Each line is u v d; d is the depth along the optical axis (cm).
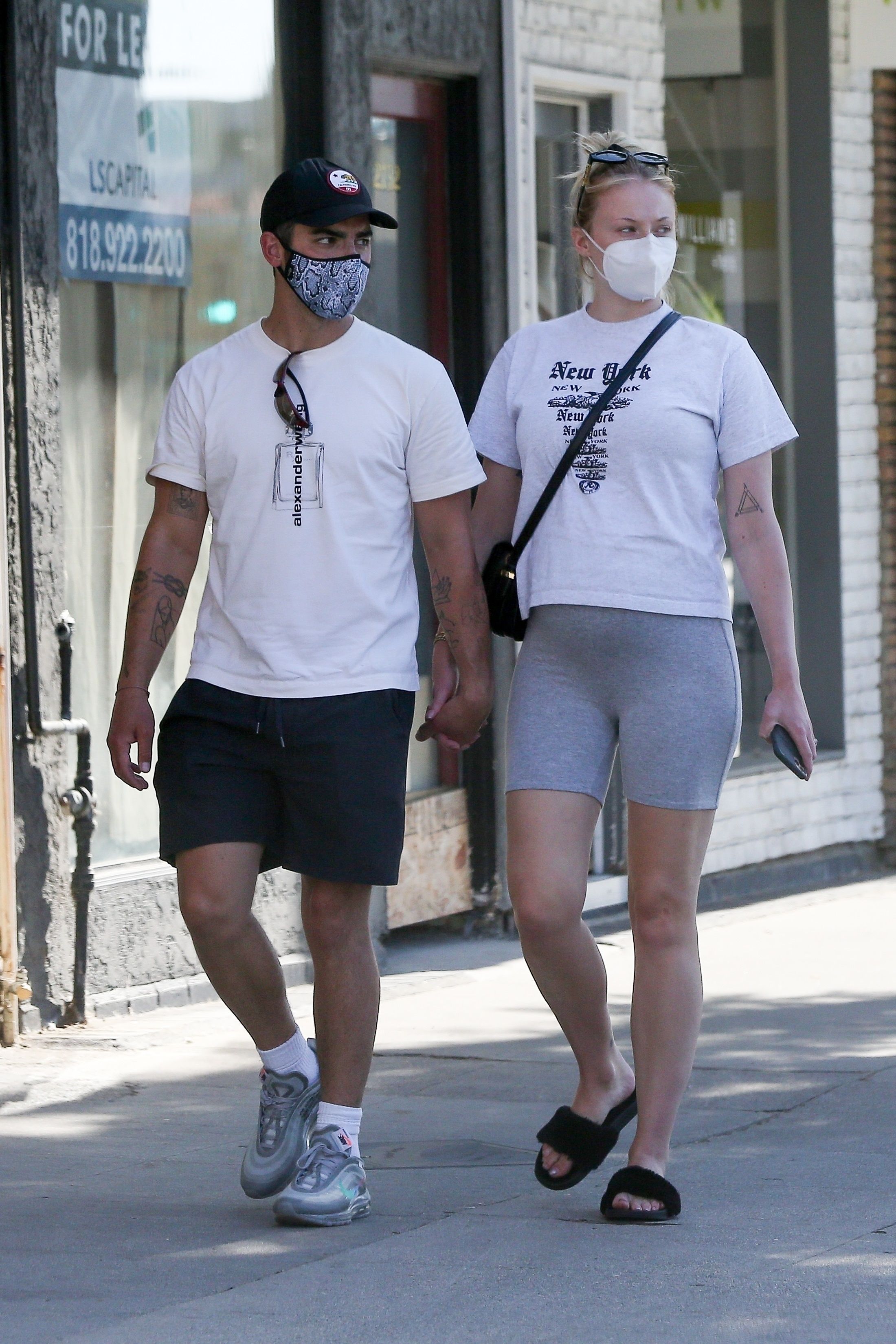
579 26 3438
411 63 3123
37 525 2553
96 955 2673
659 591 1703
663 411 1714
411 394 1722
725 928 3453
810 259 3969
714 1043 2572
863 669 4053
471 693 1753
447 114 3275
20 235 2523
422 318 3272
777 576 1734
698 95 3844
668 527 1711
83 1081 2389
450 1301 1490
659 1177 1705
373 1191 1881
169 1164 2036
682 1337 1399
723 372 1738
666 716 1702
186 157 2855
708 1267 1562
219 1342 1408
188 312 2875
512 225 3281
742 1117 2172
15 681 2541
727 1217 1720
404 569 1739
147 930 2750
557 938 1731
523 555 1764
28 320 2539
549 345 1789
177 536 1756
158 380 2830
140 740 1752
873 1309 1455
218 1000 2820
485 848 3303
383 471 1709
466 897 3297
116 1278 1586
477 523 1822
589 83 3469
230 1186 1936
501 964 3123
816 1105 2222
